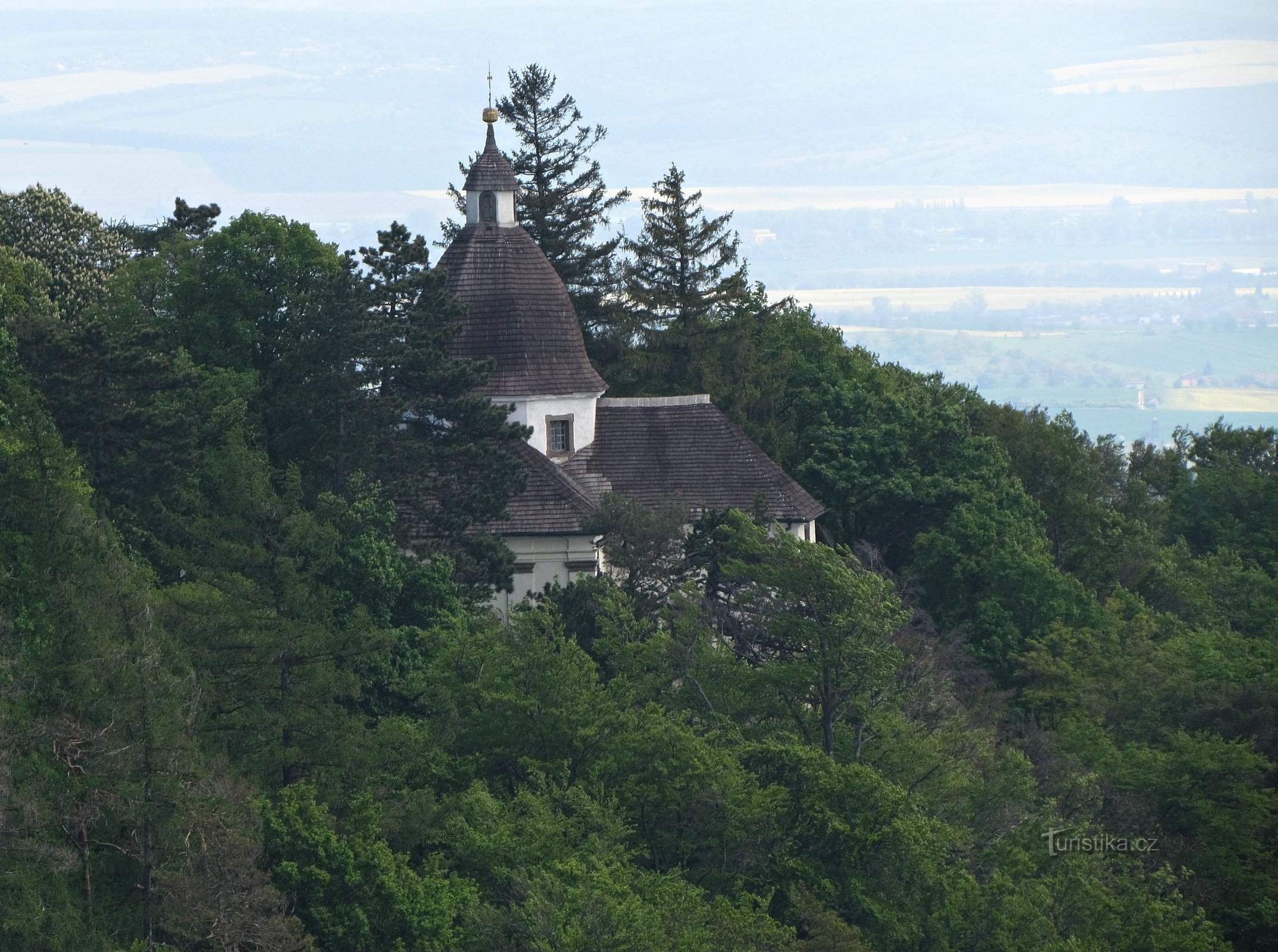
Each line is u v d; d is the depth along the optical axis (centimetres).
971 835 18988
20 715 14850
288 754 16225
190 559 17900
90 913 14575
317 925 14900
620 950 14100
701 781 17612
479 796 16738
